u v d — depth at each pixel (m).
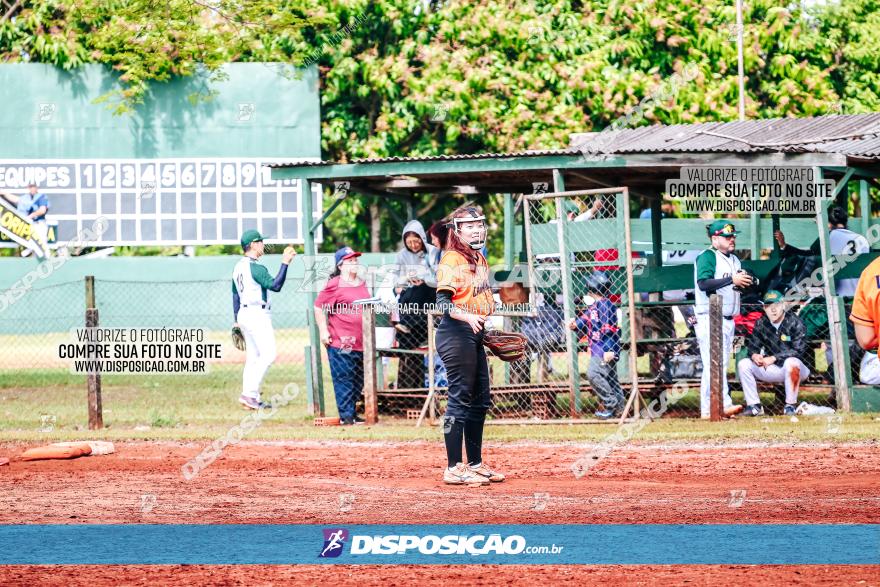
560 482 11.41
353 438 14.51
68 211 34.47
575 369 15.91
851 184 35.50
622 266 16.36
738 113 35.53
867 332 7.75
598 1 37.16
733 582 7.68
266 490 11.23
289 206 34.75
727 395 16.06
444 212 39.09
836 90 41.03
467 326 10.84
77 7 29.50
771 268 17.72
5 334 33.88
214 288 34.25
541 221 22.62
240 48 29.73
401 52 35.50
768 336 15.92
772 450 12.96
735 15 37.44
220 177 34.62
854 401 15.78
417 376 17.89
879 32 40.50
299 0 31.27
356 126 37.34
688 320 17.81
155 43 29.19
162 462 13.04
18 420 16.89
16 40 35.53
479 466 11.31
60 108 34.47
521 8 35.72
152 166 34.56
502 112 35.09
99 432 15.40
